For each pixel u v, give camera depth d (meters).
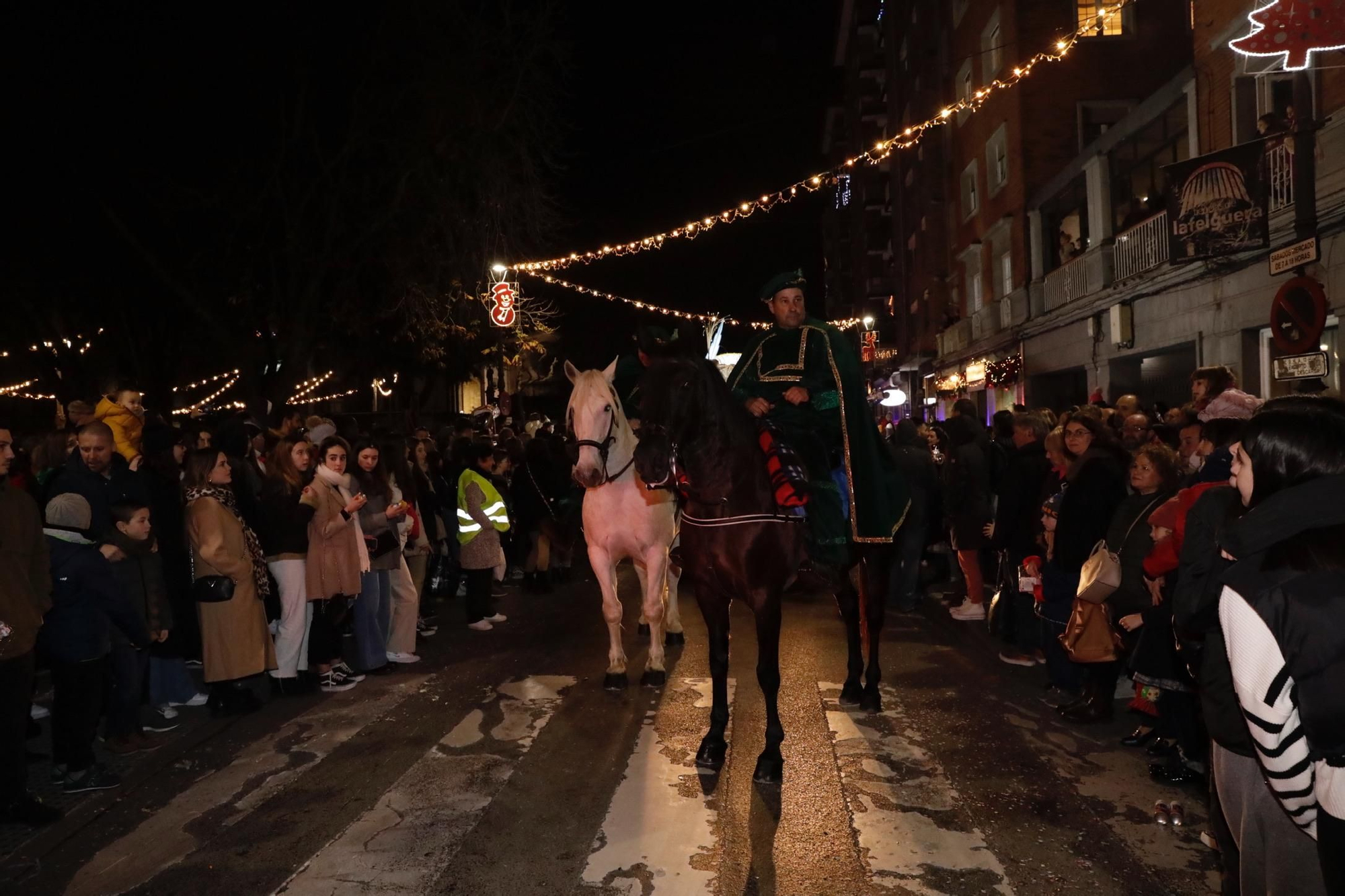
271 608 6.89
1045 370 21.75
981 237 26.53
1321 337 11.24
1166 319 15.66
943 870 4.05
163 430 6.56
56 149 14.98
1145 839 4.34
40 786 5.18
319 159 16.91
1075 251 20.06
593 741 5.79
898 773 5.19
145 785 5.18
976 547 9.29
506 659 8.00
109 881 4.07
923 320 35.00
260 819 4.69
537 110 18.44
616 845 4.32
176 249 16.70
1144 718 5.95
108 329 18.12
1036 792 4.89
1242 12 12.94
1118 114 22.16
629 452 6.91
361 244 17.83
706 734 5.81
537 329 24.06
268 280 17.72
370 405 28.84
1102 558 5.45
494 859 4.20
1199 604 2.75
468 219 18.09
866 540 5.84
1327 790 2.26
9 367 22.44
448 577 11.14
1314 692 2.25
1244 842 2.71
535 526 11.28
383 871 4.09
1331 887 2.29
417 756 5.55
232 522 6.35
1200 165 11.99
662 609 7.03
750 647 8.25
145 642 5.36
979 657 7.82
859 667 6.56
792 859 4.16
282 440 7.09
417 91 17.12
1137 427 7.79
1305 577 2.29
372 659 7.50
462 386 34.34
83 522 5.09
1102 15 16.50
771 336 5.92
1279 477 2.43
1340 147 10.61
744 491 5.04
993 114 24.59
